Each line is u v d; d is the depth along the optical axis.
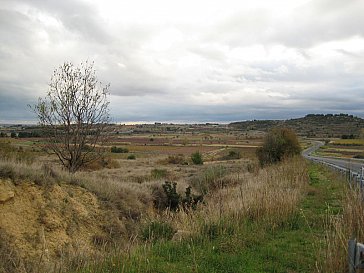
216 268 6.35
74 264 7.34
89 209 13.34
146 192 17.12
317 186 17.06
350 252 4.62
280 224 9.15
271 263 6.51
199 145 90.81
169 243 7.86
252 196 10.55
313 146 94.12
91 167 34.28
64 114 16.73
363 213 6.51
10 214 10.87
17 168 12.51
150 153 69.44
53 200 12.45
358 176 12.85
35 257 9.66
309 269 6.12
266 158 32.84
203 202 15.20
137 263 6.47
